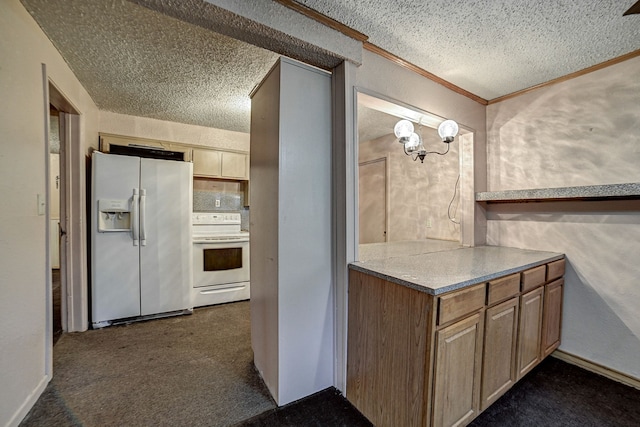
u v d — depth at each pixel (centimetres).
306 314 164
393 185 343
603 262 188
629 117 179
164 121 333
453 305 121
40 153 159
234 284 333
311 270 165
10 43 133
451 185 274
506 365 154
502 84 220
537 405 158
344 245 163
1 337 126
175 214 290
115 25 163
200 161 349
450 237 275
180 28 166
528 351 170
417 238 310
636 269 176
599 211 190
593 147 194
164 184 285
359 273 155
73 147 243
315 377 168
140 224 271
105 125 302
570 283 203
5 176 129
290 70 157
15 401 136
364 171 396
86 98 255
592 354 193
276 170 156
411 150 225
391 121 301
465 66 195
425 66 194
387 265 159
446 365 120
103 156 257
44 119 164
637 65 176
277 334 156
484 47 173
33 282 152
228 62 204
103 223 261
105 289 259
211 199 385
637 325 175
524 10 141
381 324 140
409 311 125
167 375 185
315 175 166
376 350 143
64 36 172
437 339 116
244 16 125
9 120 132
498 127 245
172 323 272
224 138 370
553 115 213
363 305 152
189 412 152
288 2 136
